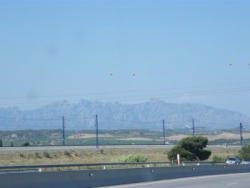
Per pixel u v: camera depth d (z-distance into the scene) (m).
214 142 192.75
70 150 93.19
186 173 55.12
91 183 39.16
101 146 112.94
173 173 52.41
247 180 47.38
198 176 56.34
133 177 44.97
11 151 83.44
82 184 38.12
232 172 65.56
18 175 31.33
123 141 197.25
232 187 38.00
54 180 35.00
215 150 121.25
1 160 72.69
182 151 84.00
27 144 123.31
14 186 30.77
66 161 80.12
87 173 38.97
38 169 41.56
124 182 43.41
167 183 43.34
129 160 68.88
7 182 30.16
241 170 67.94
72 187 36.91
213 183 42.81
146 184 42.28
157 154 100.12
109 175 41.66
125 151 104.06
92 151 97.06
